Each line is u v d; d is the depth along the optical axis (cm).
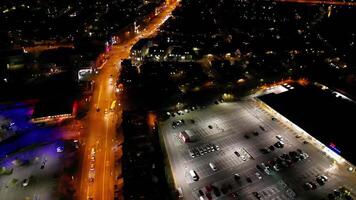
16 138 7556
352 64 10938
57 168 6494
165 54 12338
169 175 6178
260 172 6244
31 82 10269
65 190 5897
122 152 6681
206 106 8719
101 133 7681
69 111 8300
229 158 6650
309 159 6556
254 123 7838
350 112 7738
